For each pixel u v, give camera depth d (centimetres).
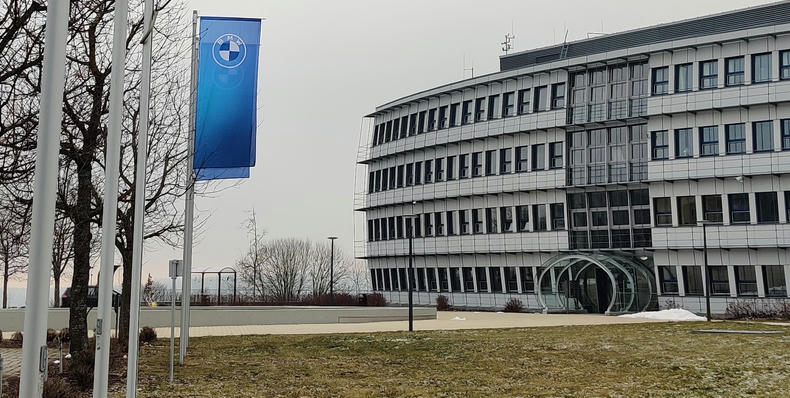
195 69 2052
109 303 870
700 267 5441
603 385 1638
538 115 6231
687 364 1959
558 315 5369
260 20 2059
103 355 864
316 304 6119
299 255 9319
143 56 1092
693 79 5509
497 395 1517
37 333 532
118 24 859
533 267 6278
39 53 1048
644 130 5762
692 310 5425
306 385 1673
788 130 5166
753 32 5234
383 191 7769
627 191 5828
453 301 6869
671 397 1465
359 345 2645
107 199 858
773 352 2198
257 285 8625
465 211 6838
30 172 1073
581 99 6062
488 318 4900
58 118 556
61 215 1914
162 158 1914
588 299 5716
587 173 5981
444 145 6981
